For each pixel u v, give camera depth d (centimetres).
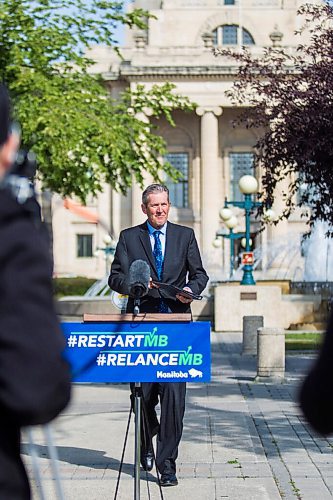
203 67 9525
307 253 5791
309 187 2442
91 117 3008
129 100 3469
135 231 1094
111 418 1569
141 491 1041
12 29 2962
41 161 2864
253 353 2817
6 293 358
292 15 10256
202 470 1147
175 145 9950
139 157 3294
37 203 393
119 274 1076
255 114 2378
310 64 2389
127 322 918
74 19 3141
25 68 2955
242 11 10300
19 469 385
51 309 365
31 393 353
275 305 3972
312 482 1084
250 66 2458
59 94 2891
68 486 1059
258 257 7325
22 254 364
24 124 2772
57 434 1409
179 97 3506
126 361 918
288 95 2312
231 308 3981
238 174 9975
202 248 9719
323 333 421
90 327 920
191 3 10400
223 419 1542
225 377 2183
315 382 411
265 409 1653
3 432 377
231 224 5209
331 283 4628
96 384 2097
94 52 9962
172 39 10369
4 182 389
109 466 1166
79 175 3241
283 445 1313
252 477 1111
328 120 2262
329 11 2414
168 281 1076
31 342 355
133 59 9606
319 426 413
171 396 1045
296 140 2283
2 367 354
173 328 921
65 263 9775
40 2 3072
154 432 1110
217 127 9781
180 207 9931
